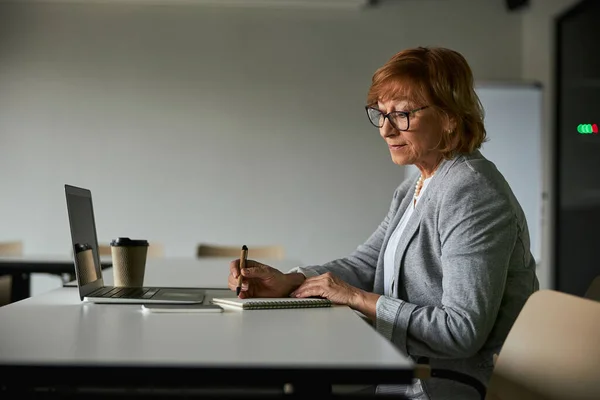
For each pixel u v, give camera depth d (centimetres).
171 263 319
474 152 169
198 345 103
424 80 162
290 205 602
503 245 152
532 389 121
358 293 159
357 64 606
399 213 187
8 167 589
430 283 165
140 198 595
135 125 595
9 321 128
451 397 159
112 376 87
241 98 600
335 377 88
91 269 175
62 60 593
